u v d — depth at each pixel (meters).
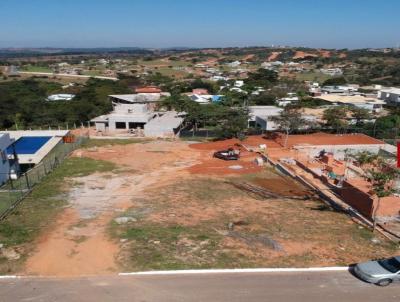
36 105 78.94
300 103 77.44
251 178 37.81
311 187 34.88
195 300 15.48
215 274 17.53
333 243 22.38
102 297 15.63
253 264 18.94
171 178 37.00
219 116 60.12
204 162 43.38
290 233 23.72
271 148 50.38
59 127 67.12
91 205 28.50
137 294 15.87
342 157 46.38
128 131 62.69
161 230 23.23
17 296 15.68
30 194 30.73
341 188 32.41
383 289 16.69
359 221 27.00
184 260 19.06
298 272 17.88
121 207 28.17
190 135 59.59
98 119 66.00
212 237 22.30
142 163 42.53
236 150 47.88
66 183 34.34
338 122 60.22
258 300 15.56
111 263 18.77
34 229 23.22
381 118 63.78
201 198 30.83
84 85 121.25
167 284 16.64
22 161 42.75
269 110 68.88
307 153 47.84
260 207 29.14
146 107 68.94
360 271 17.38
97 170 39.12
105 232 22.84
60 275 17.59
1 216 25.09
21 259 19.19
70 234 22.52
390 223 26.77
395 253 21.30
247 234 23.12
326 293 16.19
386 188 27.88
